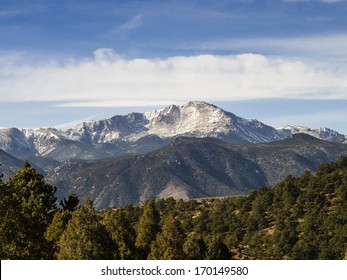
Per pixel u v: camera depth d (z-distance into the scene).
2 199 65.75
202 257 97.31
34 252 68.56
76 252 73.62
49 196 115.75
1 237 64.38
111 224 90.38
